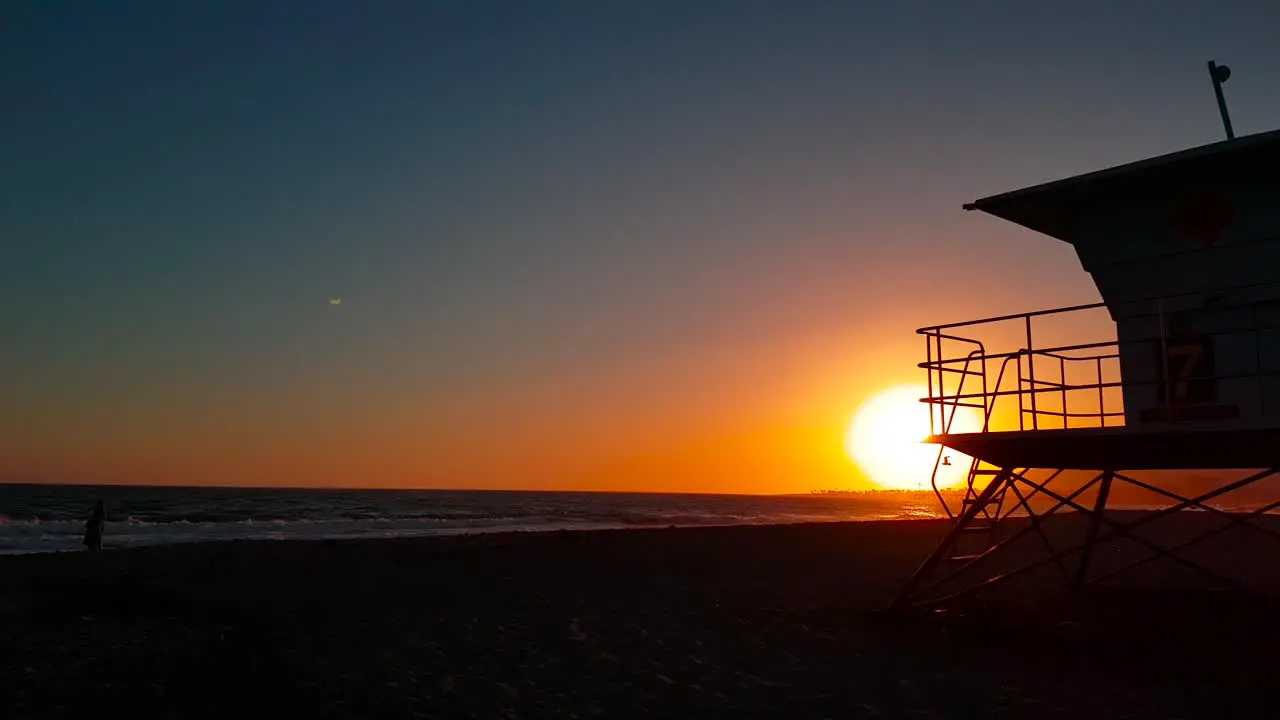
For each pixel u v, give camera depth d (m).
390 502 102.56
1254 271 9.97
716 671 10.55
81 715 8.47
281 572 19.56
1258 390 9.69
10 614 13.73
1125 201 11.05
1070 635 12.37
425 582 18.23
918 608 14.21
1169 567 21.33
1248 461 10.80
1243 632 12.28
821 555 25.58
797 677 10.23
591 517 70.62
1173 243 10.60
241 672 10.22
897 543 30.23
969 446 11.39
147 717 8.43
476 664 10.84
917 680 10.04
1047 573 19.72
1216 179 10.33
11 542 34.19
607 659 11.21
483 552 24.75
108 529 43.19
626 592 17.28
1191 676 10.03
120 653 11.14
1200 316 10.29
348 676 10.08
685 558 24.14
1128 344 10.73
